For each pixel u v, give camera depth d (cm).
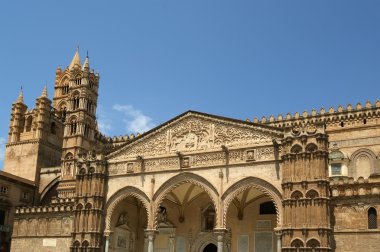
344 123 7812
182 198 7131
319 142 5431
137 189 6525
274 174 5656
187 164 6269
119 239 7006
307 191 5309
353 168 7475
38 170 10144
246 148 5938
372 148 7438
